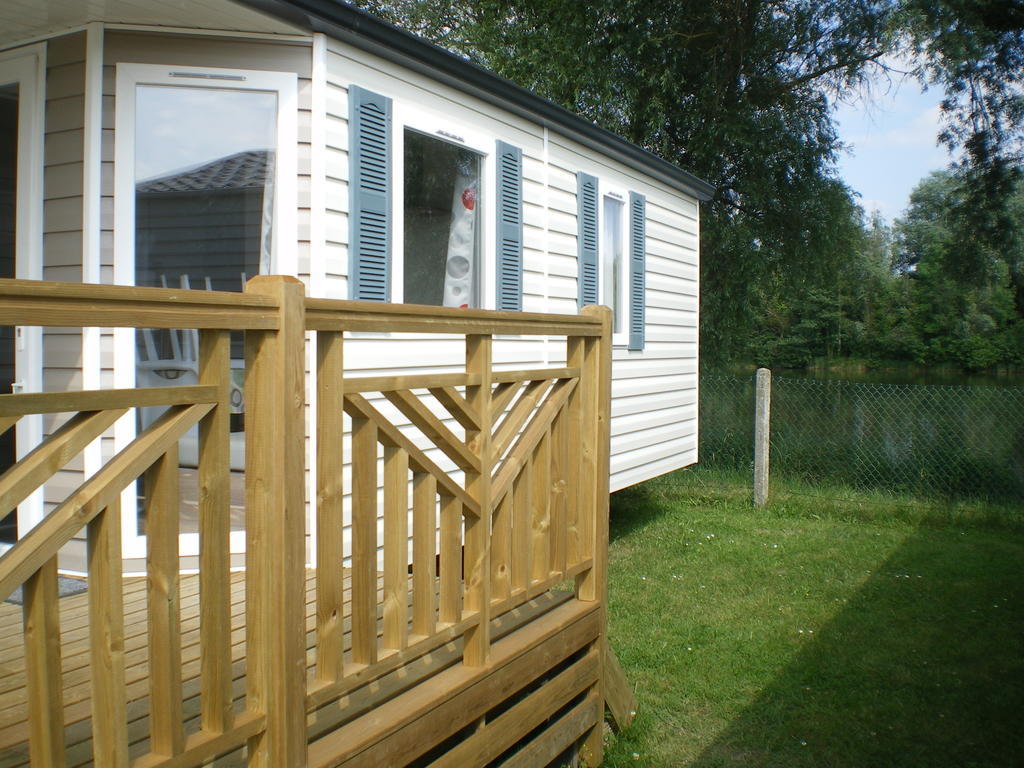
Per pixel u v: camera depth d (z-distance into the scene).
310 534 3.88
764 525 8.33
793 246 15.84
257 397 1.93
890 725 4.02
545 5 14.76
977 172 16.66
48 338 3.86
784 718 4.10
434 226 4.96
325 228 4.05
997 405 9.15
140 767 1.69
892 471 9.27
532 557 3.30
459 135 5.09
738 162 15.02
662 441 8.15
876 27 15.36
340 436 2.14
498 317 2.81
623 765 3.65
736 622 5.45
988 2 14.89
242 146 3.96
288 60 3.99
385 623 2.43
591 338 3.56
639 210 7.52
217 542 1.84
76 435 1.53
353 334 4.21
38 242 3.87
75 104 3.80
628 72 14.38
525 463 3.09
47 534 1.49
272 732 1.95
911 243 33.75
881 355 31.47
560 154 6.27
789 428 10.27
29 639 1.53
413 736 2.44
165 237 3.88
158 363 3.91
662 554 7.19
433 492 2.57
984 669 4.68
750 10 15.05
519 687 3.01
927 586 6.23
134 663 2.62
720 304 15.04
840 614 5.59
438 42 17.98
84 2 3.52
